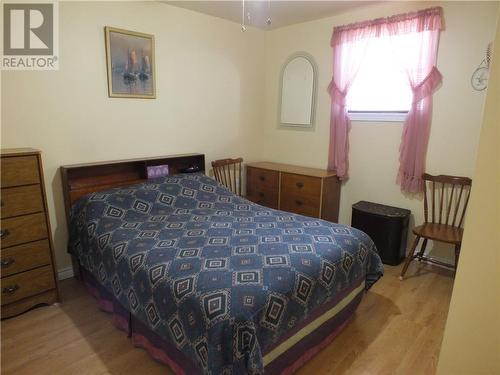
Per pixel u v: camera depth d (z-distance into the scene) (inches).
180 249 73.1
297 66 147.1
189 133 133.5
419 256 115.5
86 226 89.2
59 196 101.7
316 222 92.3
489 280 29.0
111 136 110.7
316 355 73.0
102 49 104.3
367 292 98.3
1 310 81.8
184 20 123.6
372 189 132.2
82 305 90.7
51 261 88.2
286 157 158.7
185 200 106.6
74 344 75.5
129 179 114.3
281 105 156.4
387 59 120.4
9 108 89.4
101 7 102.3
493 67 26.0
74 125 101.8
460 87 105.7
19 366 68.8
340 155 134.2
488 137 26.8
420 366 70.3
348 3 116.8
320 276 67.5
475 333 30.8
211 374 50.3
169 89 123.7
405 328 82.8
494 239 28.0
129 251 73.9
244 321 52.5
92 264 85.7
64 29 95.9
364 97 129.0
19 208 80.7
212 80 137.4
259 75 157.2
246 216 98.2
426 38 108.5
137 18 110.8
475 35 101.0
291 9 123.6
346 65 128.5
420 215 120.5
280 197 144.1
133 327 74.4
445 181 108.7
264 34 155.0
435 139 113.0
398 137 122.6
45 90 94.9
